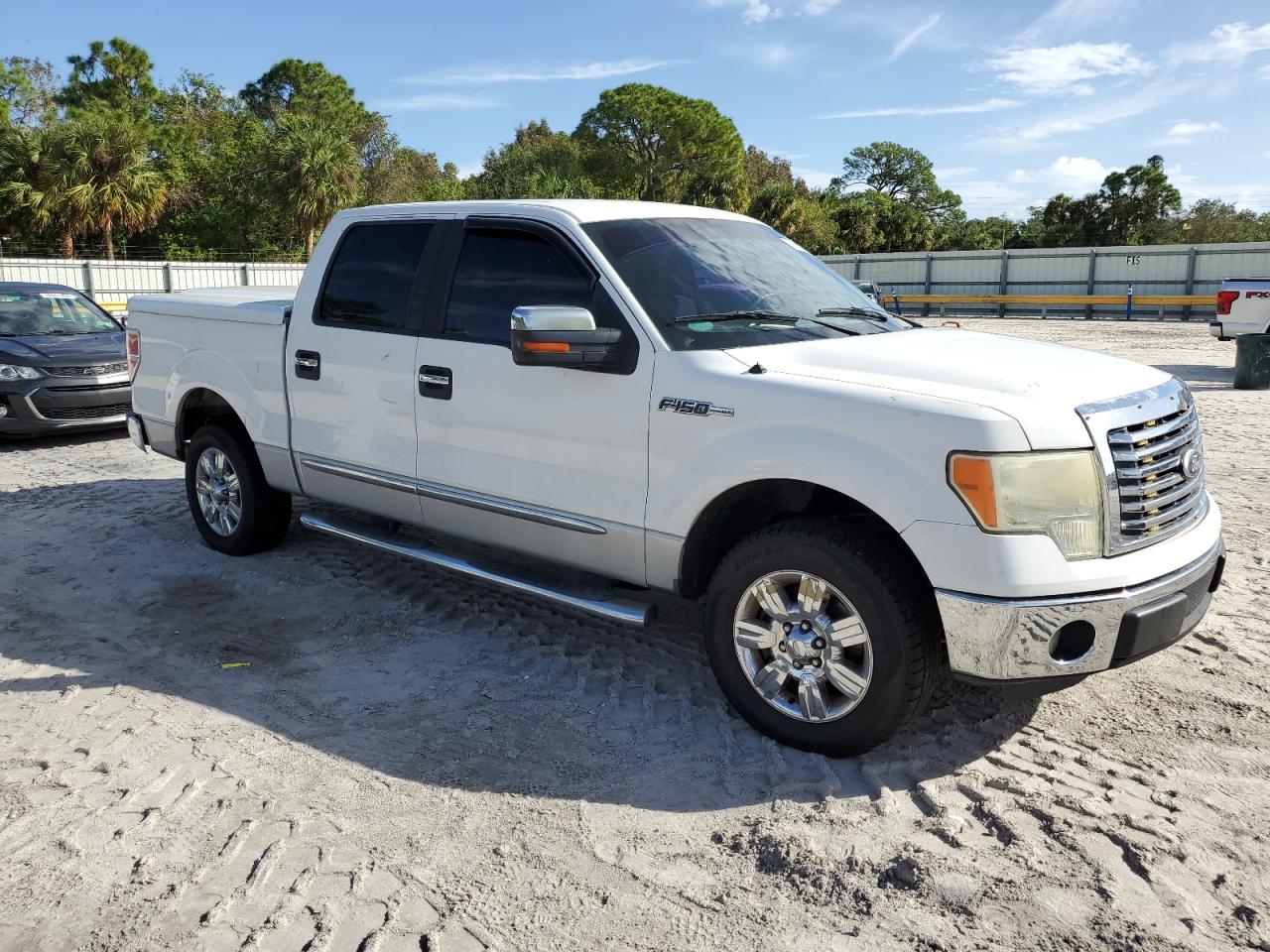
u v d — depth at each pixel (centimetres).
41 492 739
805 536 326
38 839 298
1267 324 1545
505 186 7656
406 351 439
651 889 274
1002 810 307
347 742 359
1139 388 331
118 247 5066
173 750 353
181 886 275
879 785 321
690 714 376
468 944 252
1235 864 280
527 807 316
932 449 301
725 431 340
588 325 356
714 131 7338
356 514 520
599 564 389
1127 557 307
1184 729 359
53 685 407
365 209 481
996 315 3253
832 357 353
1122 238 6506
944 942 251
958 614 300
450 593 510
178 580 534
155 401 590
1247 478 757
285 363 499
